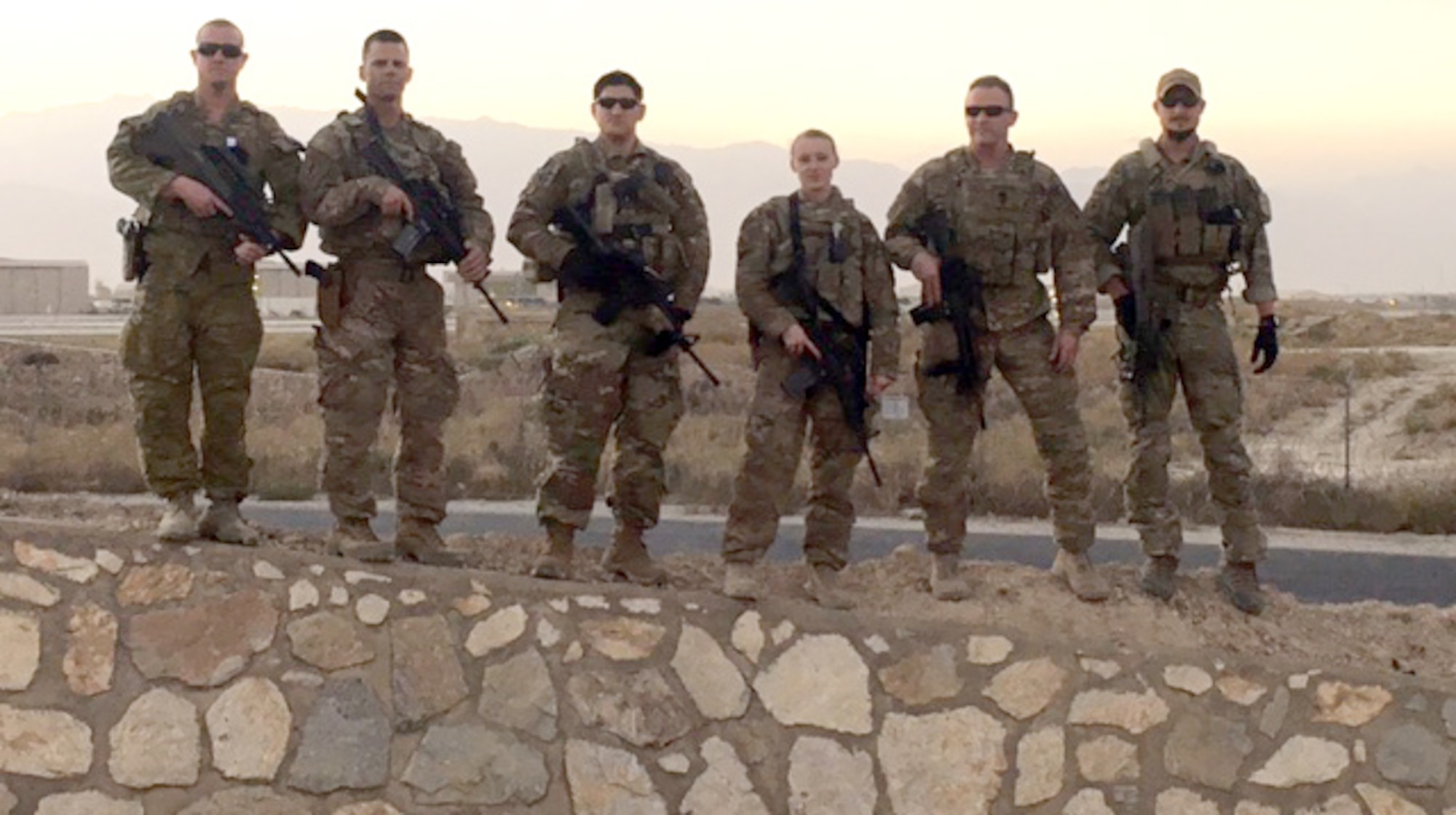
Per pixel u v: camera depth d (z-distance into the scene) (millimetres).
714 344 39469
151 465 6727
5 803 6375
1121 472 16969
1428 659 7188
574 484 6938
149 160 6746
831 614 6766
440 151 7004
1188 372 7527
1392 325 60562
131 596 6535
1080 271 7266
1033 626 7105
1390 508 14953
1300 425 26750
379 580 6602
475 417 24094
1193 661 6637
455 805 6438
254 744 6426
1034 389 7301
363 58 6875
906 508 15391
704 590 7160
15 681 6438
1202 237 7332
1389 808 6469
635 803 6480
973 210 7176
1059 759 6578
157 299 6738
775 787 6539
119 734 6414
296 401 27078
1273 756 6547
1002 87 7168
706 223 7098
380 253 6895
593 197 6863
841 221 7027
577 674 6578
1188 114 7305
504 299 64500
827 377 6914
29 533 6570
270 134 6945
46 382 29172
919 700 6629
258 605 6547
